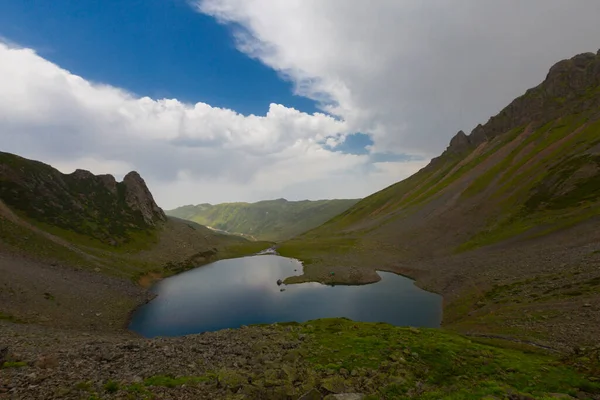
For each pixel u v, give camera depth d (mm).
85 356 21547
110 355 22281
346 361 25734
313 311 64438
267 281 95938
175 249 132375
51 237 87562
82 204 124188
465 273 75125
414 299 71000
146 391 16406
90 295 62438
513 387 20750
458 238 109562
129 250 111125
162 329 54688
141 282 88188
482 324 42344
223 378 18953
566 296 41844
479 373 23703
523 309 42594
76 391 15477
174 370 21078
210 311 65188
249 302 72000
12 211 90938
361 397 18031
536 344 31516
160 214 166375
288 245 173625
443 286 75312
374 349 29062
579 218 77625
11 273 55219
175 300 73938
